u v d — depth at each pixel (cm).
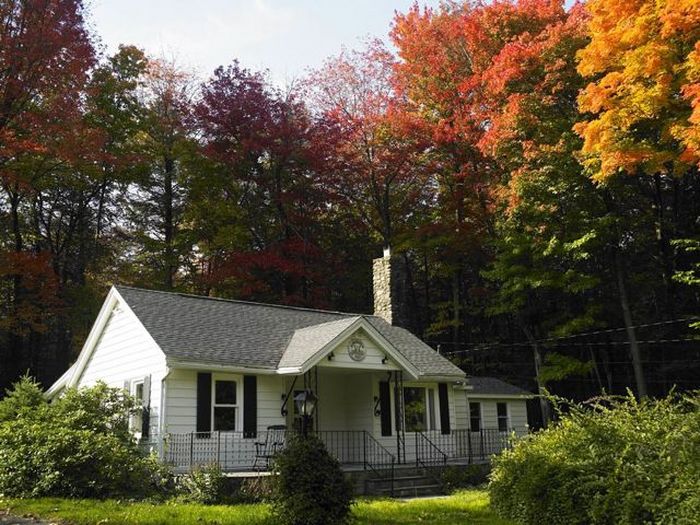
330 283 3528
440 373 2056
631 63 1730
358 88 3475
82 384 2094
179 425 1574
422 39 3284
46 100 2511
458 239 3109
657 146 1947
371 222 3556
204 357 1608
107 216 3375
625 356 3098
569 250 2477
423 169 3341
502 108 2686
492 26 2947
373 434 1900
